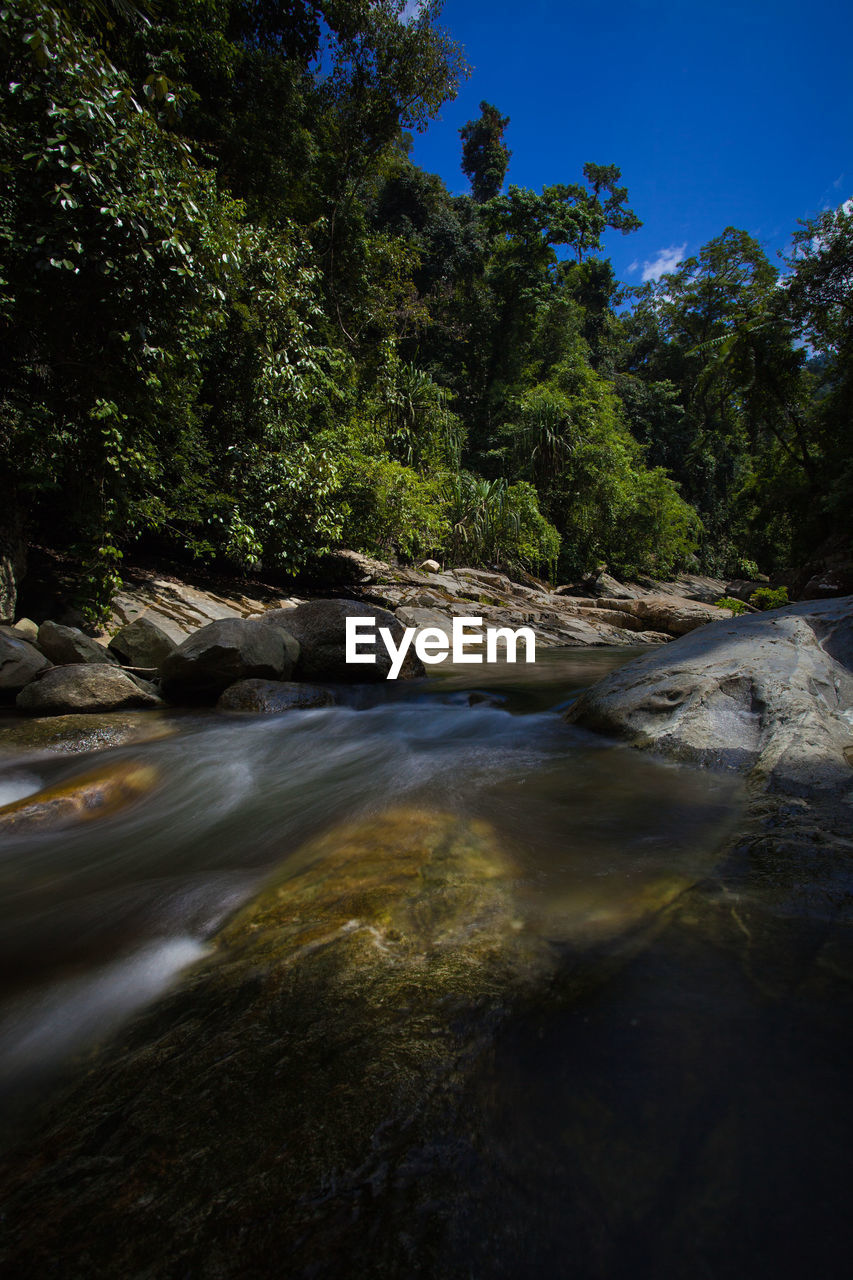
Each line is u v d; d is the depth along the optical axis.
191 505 8.48
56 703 5.17
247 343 9.74
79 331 6.07
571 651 10.88
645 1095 1.00
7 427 6.33
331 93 15.58
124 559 9.38
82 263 5.60
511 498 18.19
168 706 5.64
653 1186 0.85
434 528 15.26
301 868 2.08
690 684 3.42
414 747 3.82
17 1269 0.79
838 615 4.43
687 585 28.39
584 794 2.54
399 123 16.00
